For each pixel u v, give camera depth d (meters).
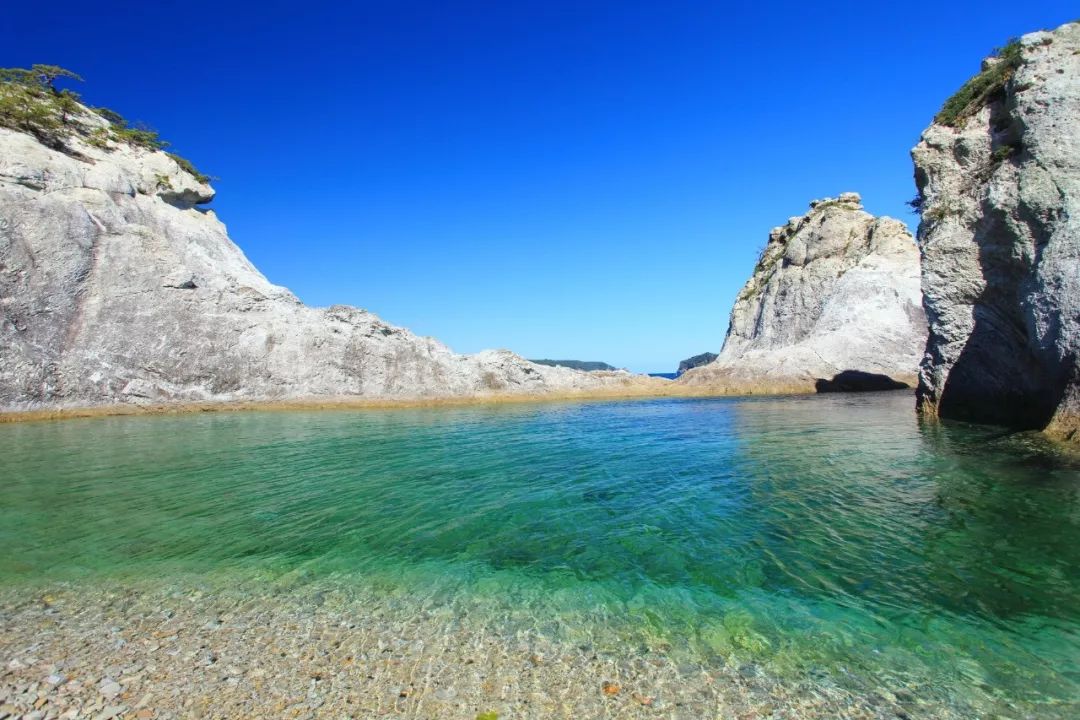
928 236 24.42
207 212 49.78
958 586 8.20
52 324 34.31
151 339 36.97
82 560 9.88
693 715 5.73
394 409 38.84
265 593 8.55
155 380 36.34
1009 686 6.06
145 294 37.75
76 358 34.44
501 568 9.35
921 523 10.69
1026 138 18.42
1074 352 15.48
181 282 39.25
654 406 38.62
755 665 6.53
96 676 6.47
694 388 48.88
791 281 66.44
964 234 22.69
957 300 23.20
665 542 10.30
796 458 17.33
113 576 9.22
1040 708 5.72
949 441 18.62
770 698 5.96
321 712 5.84
